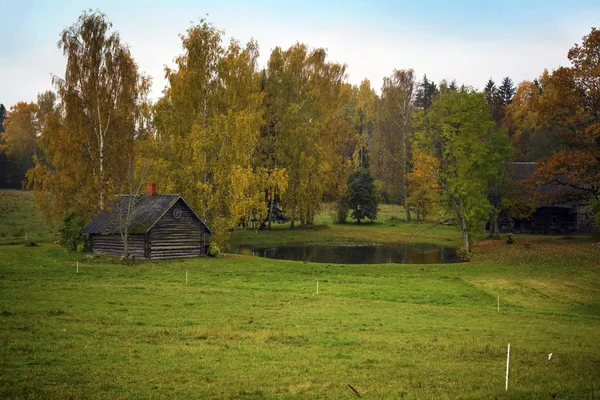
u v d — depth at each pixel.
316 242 79.88
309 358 19.28
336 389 15.62
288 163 83.12
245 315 27.27
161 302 29.98
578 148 64.44
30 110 127.69
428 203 76.94
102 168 59.41
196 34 59.69
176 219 53.34
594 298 36.62
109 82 61.12
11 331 21.81
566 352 21.31
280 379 16.56
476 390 15.79
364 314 28.67
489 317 29.27
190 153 57.59
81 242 54.69
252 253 67.69
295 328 24.53
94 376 16.34
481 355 20.44
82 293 31.88
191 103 59.09
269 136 83.06
